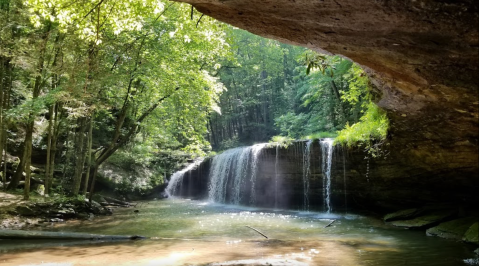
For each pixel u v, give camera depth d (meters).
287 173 14.95
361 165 11.38
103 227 10.20
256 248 6.95
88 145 14.55
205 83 13.62
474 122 5.51
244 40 29.25
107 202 16.83
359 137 10.82
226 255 6.34
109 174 19.56
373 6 2.66
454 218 8.96
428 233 8.14
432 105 5.34
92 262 5.91
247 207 16.03
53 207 11.97
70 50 10.35
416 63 3.67
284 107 30.08
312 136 15.56
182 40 12.61
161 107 14.99
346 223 10.31
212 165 20.78
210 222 11.08
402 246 6.85
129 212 14.28
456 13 2.54
